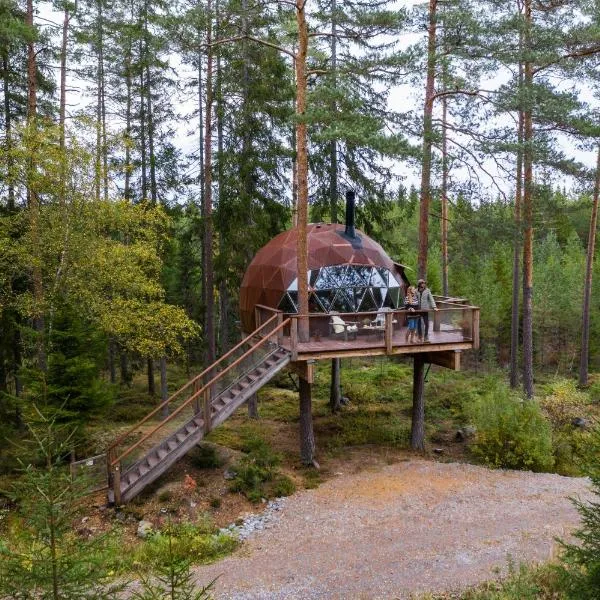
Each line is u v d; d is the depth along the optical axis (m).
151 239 17.78
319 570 10.10
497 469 15.51
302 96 14.17
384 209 21.22
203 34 18.38
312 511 12.78
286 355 14.47
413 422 17.31
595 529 7.29
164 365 22.38
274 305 16.94
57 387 14.05
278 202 21.11
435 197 16.11
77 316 14.93
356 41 17.02
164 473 14.34
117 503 12.73
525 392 21.94
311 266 16.80
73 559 5.20
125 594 9.04
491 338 33.69
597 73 18.64
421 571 9.90
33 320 19.12
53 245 15.15
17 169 14.42
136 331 16.72
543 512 12.48
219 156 19.34
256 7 15.05
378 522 12.12
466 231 16.45
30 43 15.19
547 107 14.62
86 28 18.38
